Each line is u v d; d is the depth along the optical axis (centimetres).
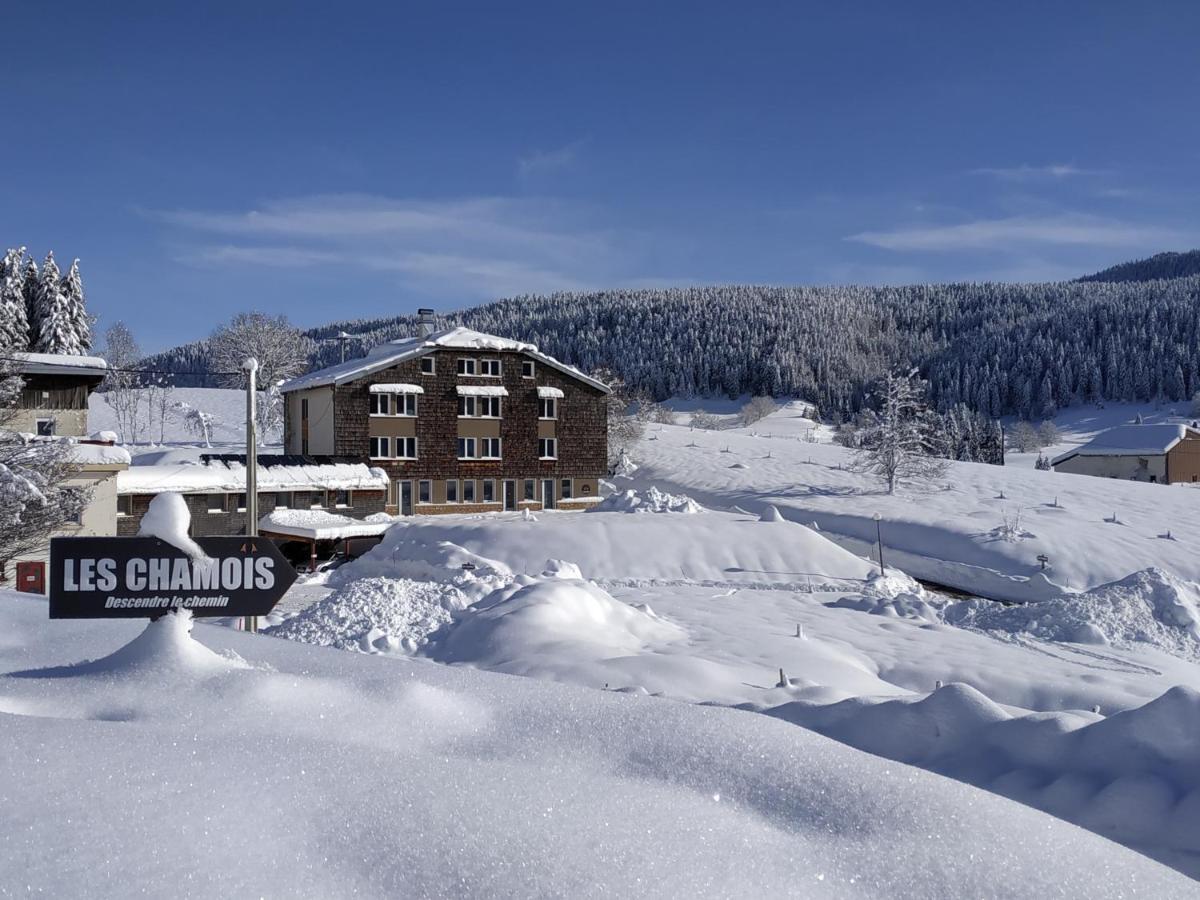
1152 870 420
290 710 536
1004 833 425
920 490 6275
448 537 4141
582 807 409
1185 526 5288
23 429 4516
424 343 5303
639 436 7650
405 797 395
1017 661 1966
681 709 568
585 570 3812
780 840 407
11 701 548
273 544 677
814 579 3806
